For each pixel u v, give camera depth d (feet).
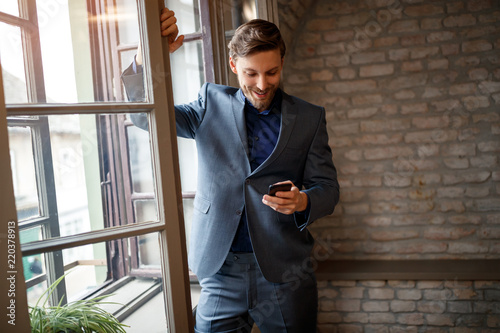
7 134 2.84
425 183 9.23
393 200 9.39
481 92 8.87
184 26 5.99
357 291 8.82
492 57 8.78
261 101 4.19
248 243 4.42
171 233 3.59
